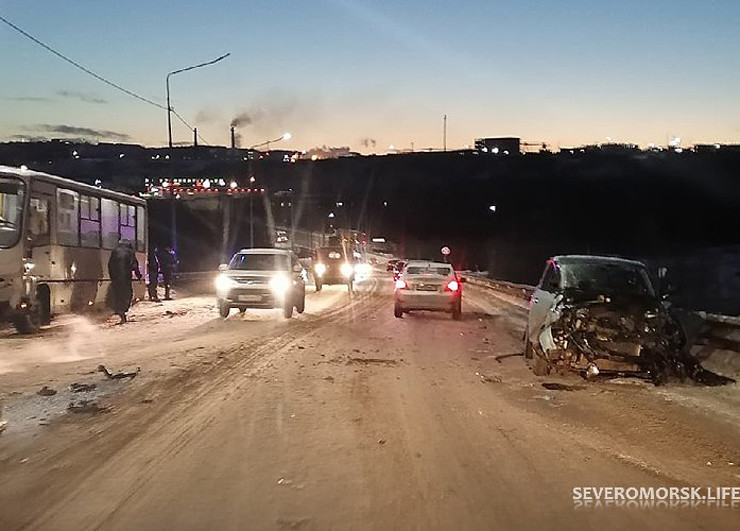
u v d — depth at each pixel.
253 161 89.00
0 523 5.86
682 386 11.65
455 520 5.99
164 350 14.98
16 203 17.52
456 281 22.88
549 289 13.70
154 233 66.38
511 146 117.44
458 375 12.72
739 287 42.47
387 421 9.27
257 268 23.05
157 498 6.43
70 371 12.46
